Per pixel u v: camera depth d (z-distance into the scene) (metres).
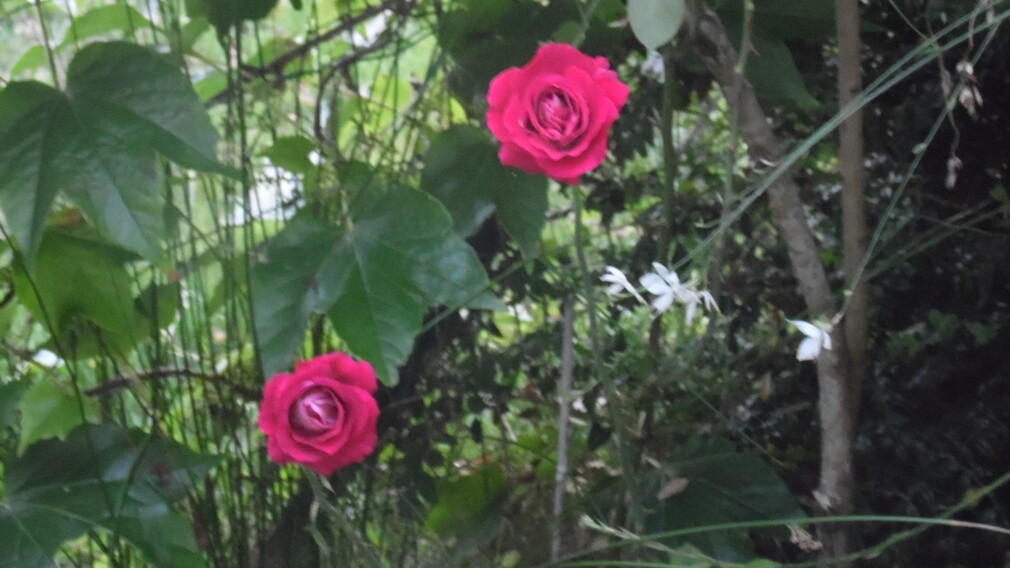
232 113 1.56
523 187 1.47
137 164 1.35
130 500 1.42
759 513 1.50
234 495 1.57
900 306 1.63
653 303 1.36
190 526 1.43
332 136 1.61
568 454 1.59
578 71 1.30
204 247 1.61
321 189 1.54
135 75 1.37
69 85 1.38
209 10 1.52
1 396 1.42
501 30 1.55
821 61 1.63
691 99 1.72
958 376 1.60
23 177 1.35
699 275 1.38
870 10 1.59
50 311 1.47
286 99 1.70
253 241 1.53
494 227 1.62
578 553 1.42
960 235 1.60
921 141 1.59
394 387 1.62
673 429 1.59
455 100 1.61
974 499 1.33
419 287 1.39
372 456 1.62
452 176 1.48
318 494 1.39
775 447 1.65
